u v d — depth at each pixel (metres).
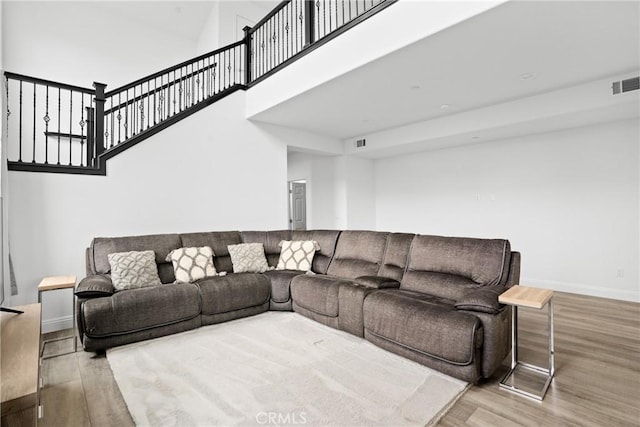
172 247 3.75
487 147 5.61
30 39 4.93
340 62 3.51
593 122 4.37
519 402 2.01
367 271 3.56
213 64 5.04
